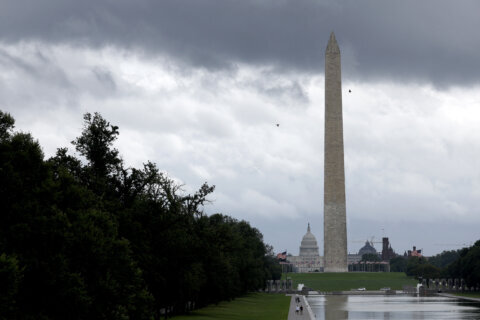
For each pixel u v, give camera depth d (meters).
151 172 89.12
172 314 112.94
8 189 59.16
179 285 93.75
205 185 101.94
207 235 102.62
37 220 58.47
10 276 49.50
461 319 112.81
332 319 113.50
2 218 59.03
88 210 67.50
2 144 62.03
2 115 64.69
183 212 98.56
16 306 56.16
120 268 66.88
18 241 57.69
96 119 87.12
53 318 58.62
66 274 58.19
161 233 89.94
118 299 64.94
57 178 68.81
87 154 86.00
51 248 59.28
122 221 82.75
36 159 62.97
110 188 86.75
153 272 87.00
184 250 92.62
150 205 89.75
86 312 59.97
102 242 63.09
